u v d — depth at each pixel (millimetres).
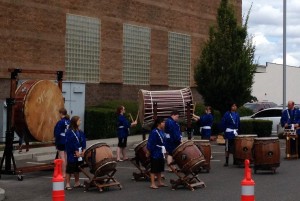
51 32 27906
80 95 28094
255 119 30922
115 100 32062
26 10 26500
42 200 12508
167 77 36594
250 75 29062
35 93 16875
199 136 29219
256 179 15445
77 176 14266
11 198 12758
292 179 15430
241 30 29125
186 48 38188
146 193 13234
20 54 26156
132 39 33562
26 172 16188
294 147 20984
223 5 29578
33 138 17109
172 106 21719
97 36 30938
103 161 13516
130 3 33312
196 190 13617
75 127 13969
